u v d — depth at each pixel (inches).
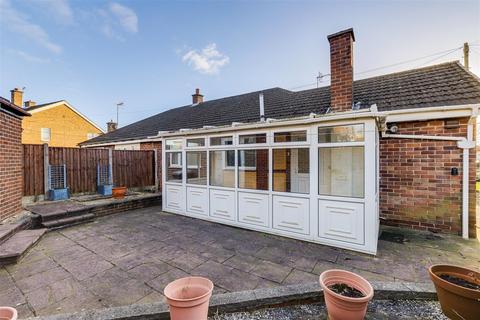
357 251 159.8
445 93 200.7
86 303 105.6
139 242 182.5
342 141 167.5
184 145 264.4
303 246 171.9
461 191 183.6
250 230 211.3
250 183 213.5
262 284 120.6
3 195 194.2
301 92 353.7
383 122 171.6
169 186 282.5
